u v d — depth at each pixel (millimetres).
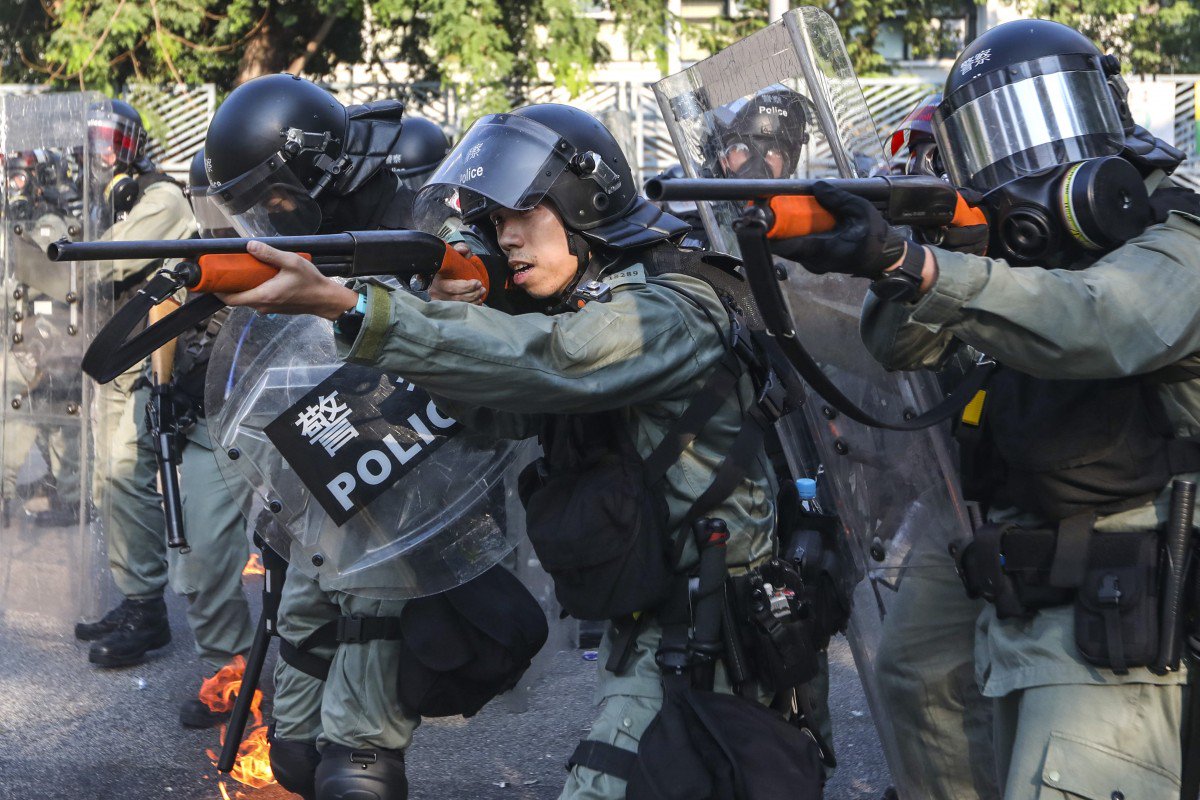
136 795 3635
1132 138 2172
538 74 13047
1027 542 2105
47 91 13352
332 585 2713
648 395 2051
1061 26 2199
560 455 2137
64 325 4680
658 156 13945
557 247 2207
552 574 2098
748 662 2100
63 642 5027
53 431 4734
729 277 2275
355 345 1817
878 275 1784
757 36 2857
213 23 13656
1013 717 2240
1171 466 2053
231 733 3119
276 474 2744
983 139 2160
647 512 2066
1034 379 2113
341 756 2797
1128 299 1848
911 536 2715
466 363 1861
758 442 2148
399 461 2674
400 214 2961
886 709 2865
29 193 4656
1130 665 1979
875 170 2842
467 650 2703
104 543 4777
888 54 16000
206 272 1715
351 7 12711
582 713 4262
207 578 4090
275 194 2828
